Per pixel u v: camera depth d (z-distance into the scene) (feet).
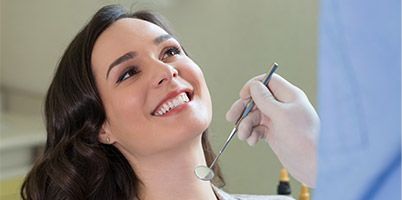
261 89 3.29
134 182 4.19
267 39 6.92
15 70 9.89
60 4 9.03
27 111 9.73
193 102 3.83
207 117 3.86
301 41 6.61
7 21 9.93
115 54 3.95
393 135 1.03
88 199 4.18
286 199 4.97
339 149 1.08
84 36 4.14
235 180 7.36
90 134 4.17
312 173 3.01
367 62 1.05
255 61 7.07
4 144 8.10
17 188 8.23
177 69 3.89
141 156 4.04
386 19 1.03
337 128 1.08
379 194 1.05
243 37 7.14
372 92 1.04
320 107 1.09
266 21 6.90
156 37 3.99
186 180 4.07
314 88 6.56
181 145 3.86
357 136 1.06
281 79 3.34
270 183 7.10
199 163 4.05
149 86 3.80
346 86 1.07
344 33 1.06
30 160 8.52
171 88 3.76
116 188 4.23
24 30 9.68
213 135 5.82
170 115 3.78
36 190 4.34
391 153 1.03
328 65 1.08
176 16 7.72
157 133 3.80
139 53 3.91
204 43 7.51
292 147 3.06
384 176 1.04
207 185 4.19
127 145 4.00
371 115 1.05
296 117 3.08
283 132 3.09
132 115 3.85
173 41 4.04
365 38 1.05
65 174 4.17
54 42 9.20
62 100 4.23
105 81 3.99
